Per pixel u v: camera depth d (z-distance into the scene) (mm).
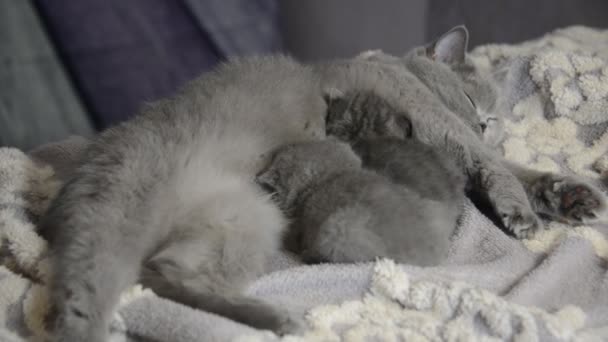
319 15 1601
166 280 1077
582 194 1159
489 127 1299
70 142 1316
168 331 1034
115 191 1084
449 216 1146
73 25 1568
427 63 1285
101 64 1586
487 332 1052
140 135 1133
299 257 1135
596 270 1130
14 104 1569
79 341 1021
